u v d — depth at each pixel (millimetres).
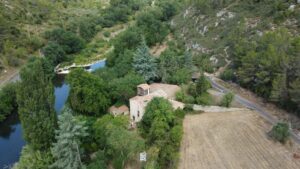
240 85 77250
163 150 49719
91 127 59375
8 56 110438
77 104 68062
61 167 46750
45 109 50500
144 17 128750
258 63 69500
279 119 60438
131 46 103812
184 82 76938
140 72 78750
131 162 50969
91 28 156250
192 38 113062
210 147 52656
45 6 169000
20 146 66562
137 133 58781
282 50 66812
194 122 60719
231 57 86688
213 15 112875
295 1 86125
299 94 56750
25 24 139500
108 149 52875
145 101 63031
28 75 49219
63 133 44594
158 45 120438
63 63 121500
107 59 108438
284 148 51562
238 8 103375
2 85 94500
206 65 90312
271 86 65625
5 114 77000
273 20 85938
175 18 145875
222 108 64562
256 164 48062
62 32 133250
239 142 53719
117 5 188375
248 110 64562
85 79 68375
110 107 70500
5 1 145375
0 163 60219
